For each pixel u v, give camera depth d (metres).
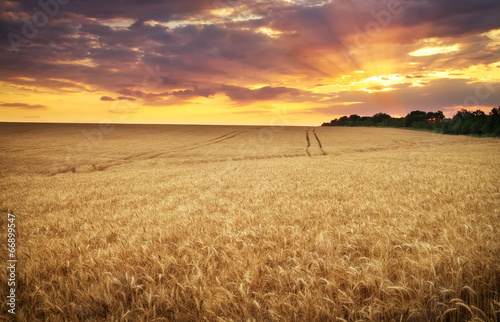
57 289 3.41
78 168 27.22
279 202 8.11
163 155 35.91
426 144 47.00
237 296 2.98
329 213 6.46
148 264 3.87
